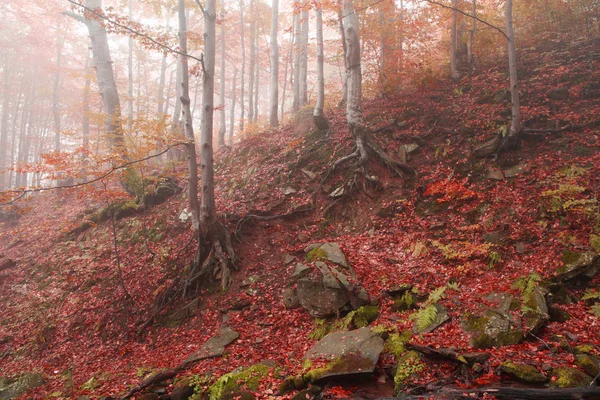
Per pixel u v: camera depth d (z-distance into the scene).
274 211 12.07
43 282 13.26
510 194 9.55
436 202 10.50
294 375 6.18
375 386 5.64
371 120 14.02
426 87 14.12
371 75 15.98
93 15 10.58
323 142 13.99
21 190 9.15
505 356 5.39
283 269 9.91
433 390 5.05
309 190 12.42
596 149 9.64
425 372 5.51
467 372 5.31
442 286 7.70
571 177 8.99
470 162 11.02
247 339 8.03
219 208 12.87
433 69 15.45
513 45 10.48
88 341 10.08
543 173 9.65
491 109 12.12
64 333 10.54
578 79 11.99
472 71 14.52
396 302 7.64
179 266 11.34
